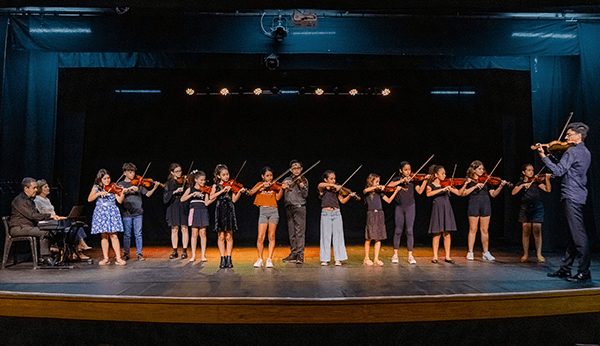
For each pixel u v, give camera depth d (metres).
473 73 7.61
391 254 6.57
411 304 3.64
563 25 6.20
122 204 5.92
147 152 8.94
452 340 3.76
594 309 3.90
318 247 7.66
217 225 5.13
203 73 7.59
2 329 3.87
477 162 5.82
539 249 5.68
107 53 6.77
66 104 8.14
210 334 3.68
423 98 8.55
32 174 6.62
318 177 9.05
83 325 3.78
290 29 6.00
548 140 6.82
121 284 4.22
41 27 6.02
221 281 4.38
